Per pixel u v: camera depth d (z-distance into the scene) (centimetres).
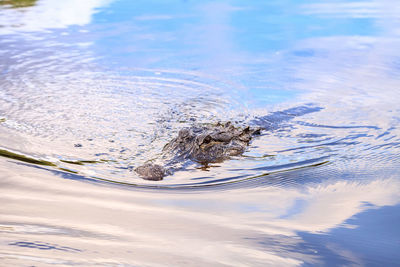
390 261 364
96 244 362
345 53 1427
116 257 332
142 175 650
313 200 545
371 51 1438
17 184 572
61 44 1495
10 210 464
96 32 1664
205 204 534
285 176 651
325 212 497
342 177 635
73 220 439
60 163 686
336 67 1296
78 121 899
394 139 801
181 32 1688
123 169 677
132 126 888
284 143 816
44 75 1195
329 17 1922
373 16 1920
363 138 818
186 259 343
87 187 585
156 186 615
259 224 453
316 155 743
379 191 570
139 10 2080
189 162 729
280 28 1758
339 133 852
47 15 1928
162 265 325
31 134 817
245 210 508
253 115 976
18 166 655
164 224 443
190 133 796
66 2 2253
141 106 1010
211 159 743
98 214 469
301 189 593
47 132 831
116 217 461
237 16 1973
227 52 1448
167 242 383
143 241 382
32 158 700
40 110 953
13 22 1781
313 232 429
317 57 1394
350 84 1154
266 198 559
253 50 1480
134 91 1109
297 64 1331
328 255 372
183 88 1145
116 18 1906
